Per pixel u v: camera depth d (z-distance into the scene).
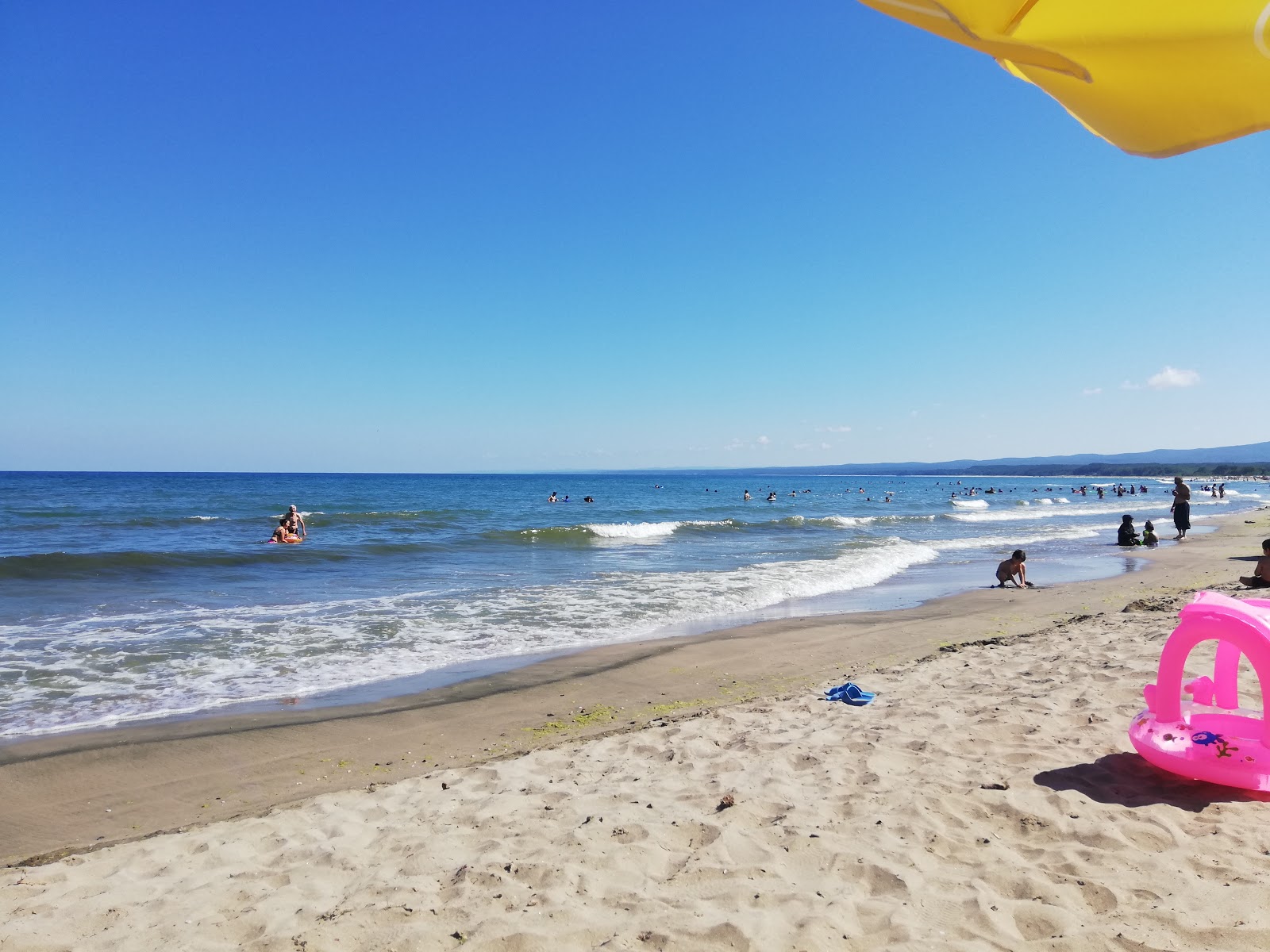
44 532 26.66
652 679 8.61
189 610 12.65
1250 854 3.49
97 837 4.89
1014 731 5.53
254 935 3.33
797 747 5.60
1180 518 25.81
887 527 36.84
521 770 5.56
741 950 3.01
